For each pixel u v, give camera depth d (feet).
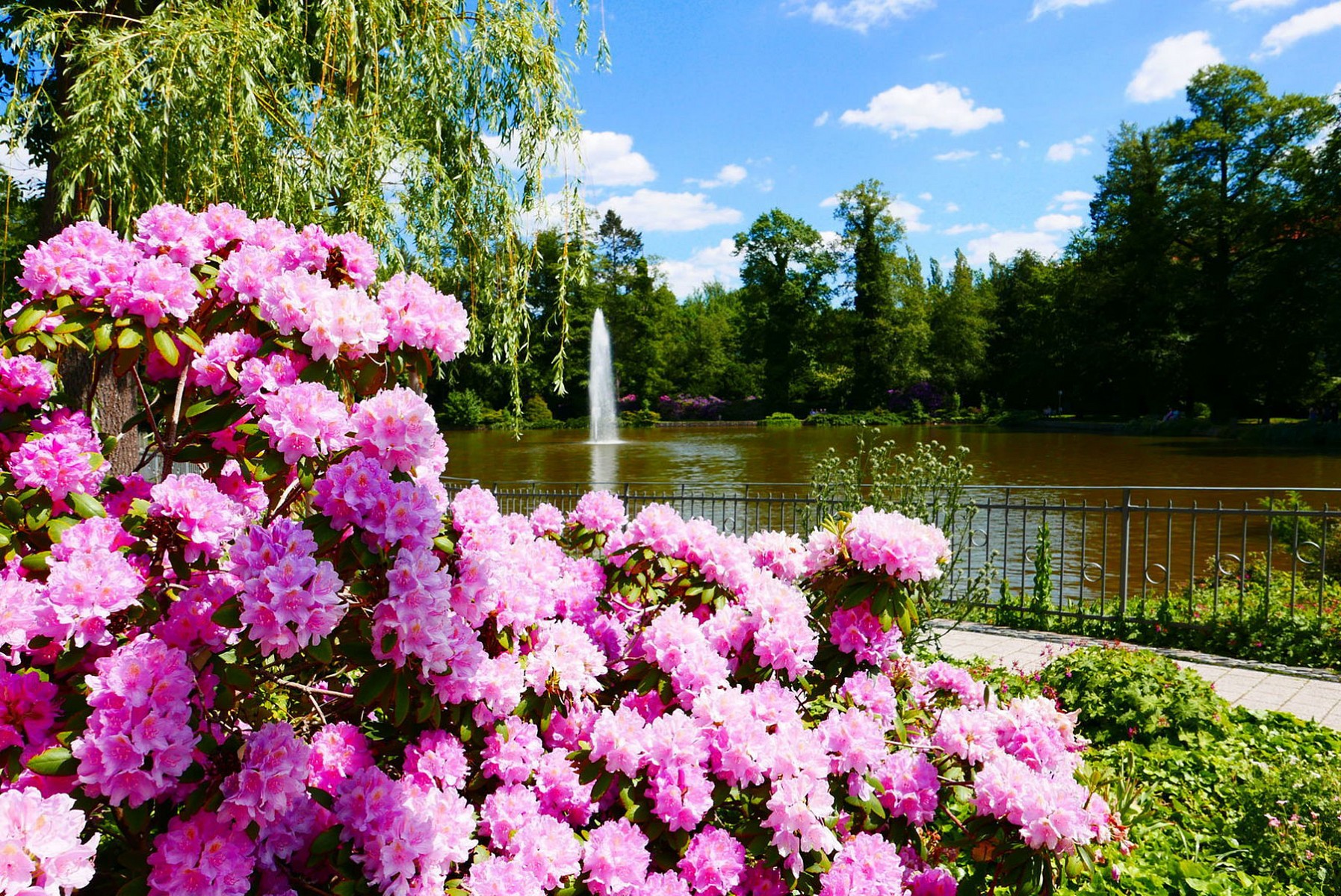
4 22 21.33
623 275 234.99
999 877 7.92
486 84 21.63
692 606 10.75
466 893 6.33
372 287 17.69
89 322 7.20
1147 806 12.32
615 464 92.58
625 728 7.32
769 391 223.51
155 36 16.56
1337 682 20.43
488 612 7.27
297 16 18.89
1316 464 86.53
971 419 206.49
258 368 7.07
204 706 5.99
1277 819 11.91
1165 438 130.11
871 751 7.90
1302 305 133.90
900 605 9.91
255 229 8.52
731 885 7.00
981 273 255.70
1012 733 9.07
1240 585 23.59
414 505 6.33
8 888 4.24
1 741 5.42
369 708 7.04
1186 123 151.53
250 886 6.05
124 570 5.85
